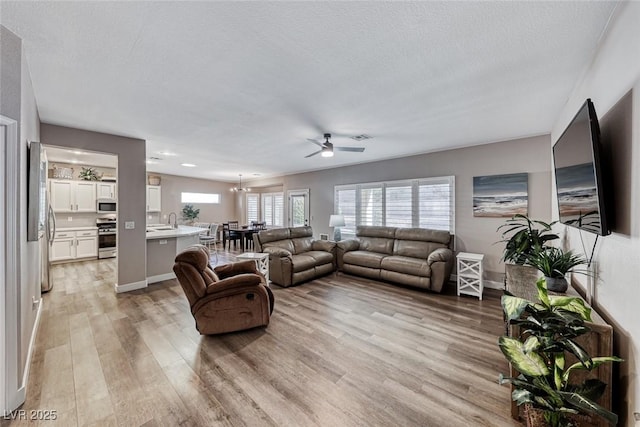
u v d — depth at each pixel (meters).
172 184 8.77
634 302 1.26
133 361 2.22
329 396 1.82
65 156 5.47
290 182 7.96
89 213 6.54
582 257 2.14
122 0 1.39
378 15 1.50
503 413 1.66
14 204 1.70
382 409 1.70
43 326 2.86
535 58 1.93
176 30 1.63
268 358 2.28
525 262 2.66
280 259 4.35
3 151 1.66
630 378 1.29
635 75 1.26
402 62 1.99
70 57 1.93
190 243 5.11
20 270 1.77
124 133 3.82
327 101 2.69
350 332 2.76
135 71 2.12
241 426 1.57
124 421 1.60
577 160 1.73
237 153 5.20
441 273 3.91
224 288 2.66
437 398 1.80
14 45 1.68
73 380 1.97
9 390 1.66
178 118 3.19
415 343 2.53
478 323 2.97
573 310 1.39
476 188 4.37
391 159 5.49
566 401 1.17
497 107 2.85
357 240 5.52
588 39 1.71
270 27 1.60
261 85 2.36
